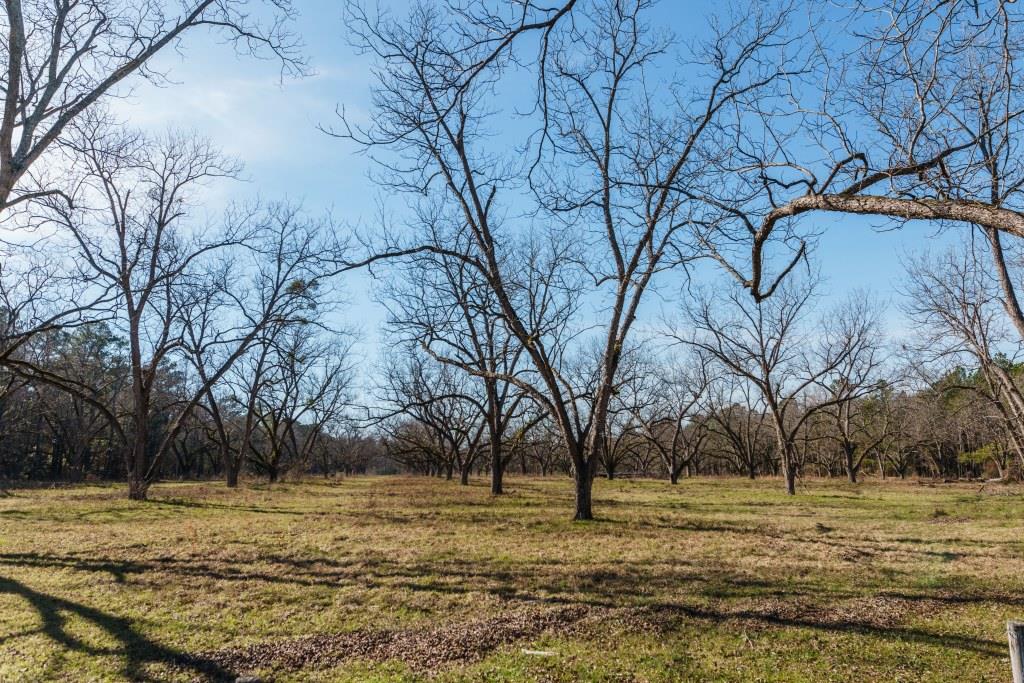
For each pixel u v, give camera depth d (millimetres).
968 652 6488
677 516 18922
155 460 25266
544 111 7008
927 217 4895
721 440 62844
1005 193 5195
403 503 22984
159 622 7578
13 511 19078
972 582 9500
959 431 47125
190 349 30812
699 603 8336
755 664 6219
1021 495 28406
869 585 9328
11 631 7234
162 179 24953
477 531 14977
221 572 10188
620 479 51656
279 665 6262
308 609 8125
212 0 9820
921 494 30516
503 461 37312
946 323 25969
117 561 11070
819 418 53750
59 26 9281
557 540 13578
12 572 10195
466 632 7184
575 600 8484
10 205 9484
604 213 17734
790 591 8953
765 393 32625
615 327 17984
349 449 71375
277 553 11836
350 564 10828
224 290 28984
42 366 40594
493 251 17562
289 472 50562
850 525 16906
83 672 6102
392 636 7078
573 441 17750
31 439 48781
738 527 16234
